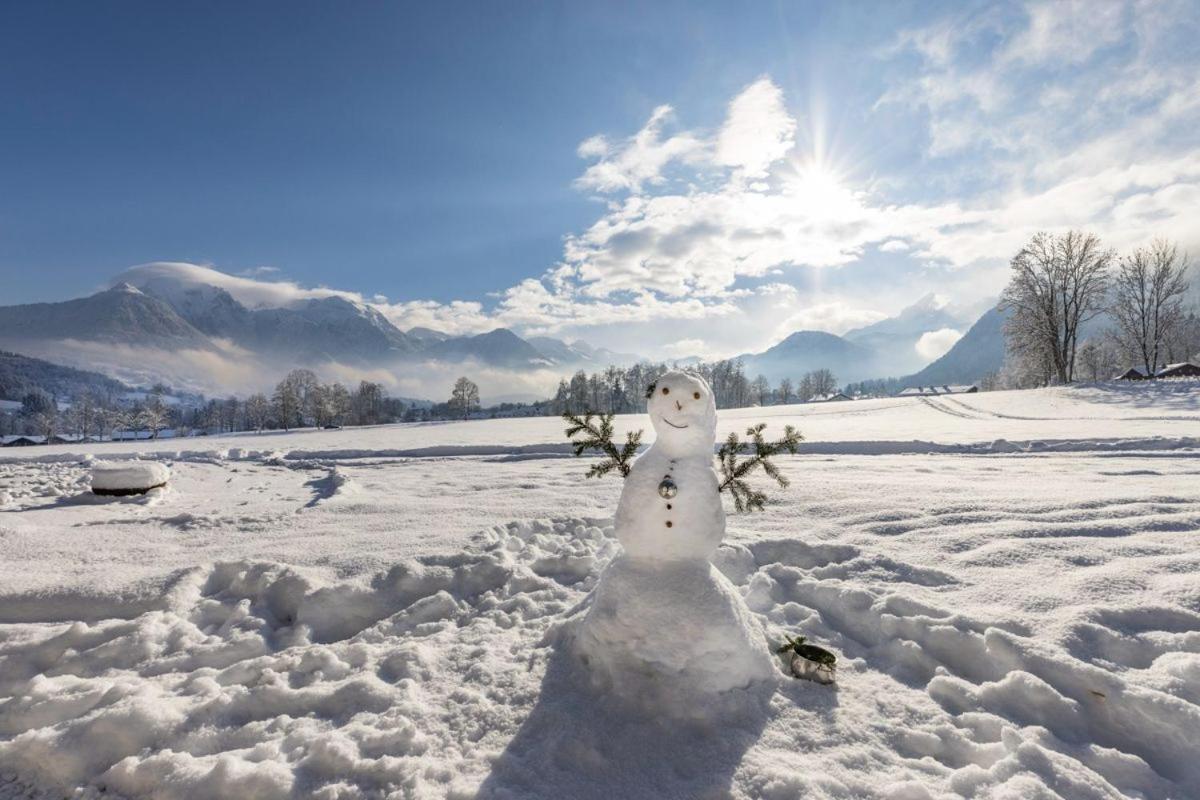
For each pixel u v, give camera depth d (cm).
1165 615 326
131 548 562
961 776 222
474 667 319
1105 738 255
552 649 330
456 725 270
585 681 294
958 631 319
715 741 248
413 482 1027
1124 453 1052
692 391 312
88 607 417
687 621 280
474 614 403
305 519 678
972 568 422
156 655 355
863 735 256
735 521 584
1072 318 3934
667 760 240
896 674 306
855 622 365
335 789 225
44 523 704
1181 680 271
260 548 546
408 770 233
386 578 442
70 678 318
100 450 2480
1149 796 223
